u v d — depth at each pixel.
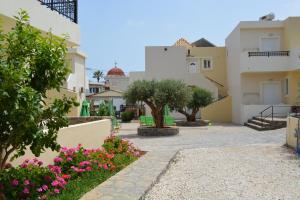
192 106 30.52
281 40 31.89
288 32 30.53
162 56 39.06
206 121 30.86
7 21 9.62
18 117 5.41
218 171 10.65
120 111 44.53
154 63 39.09
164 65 39.03
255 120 28.19
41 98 5.81
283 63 30.27
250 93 31.84
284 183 9.06
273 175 9.98
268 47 32.03
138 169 10.25
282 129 23.53
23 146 6.14
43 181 7.14
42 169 7.54
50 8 12.07
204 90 31.20
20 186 6.51
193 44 45.84
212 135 21.95
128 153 12.54
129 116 37.38
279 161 12.09
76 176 8.61
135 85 22.28
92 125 12.16
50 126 6.21
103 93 45.66
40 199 6.66
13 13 9.55
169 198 7.77
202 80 38.28
